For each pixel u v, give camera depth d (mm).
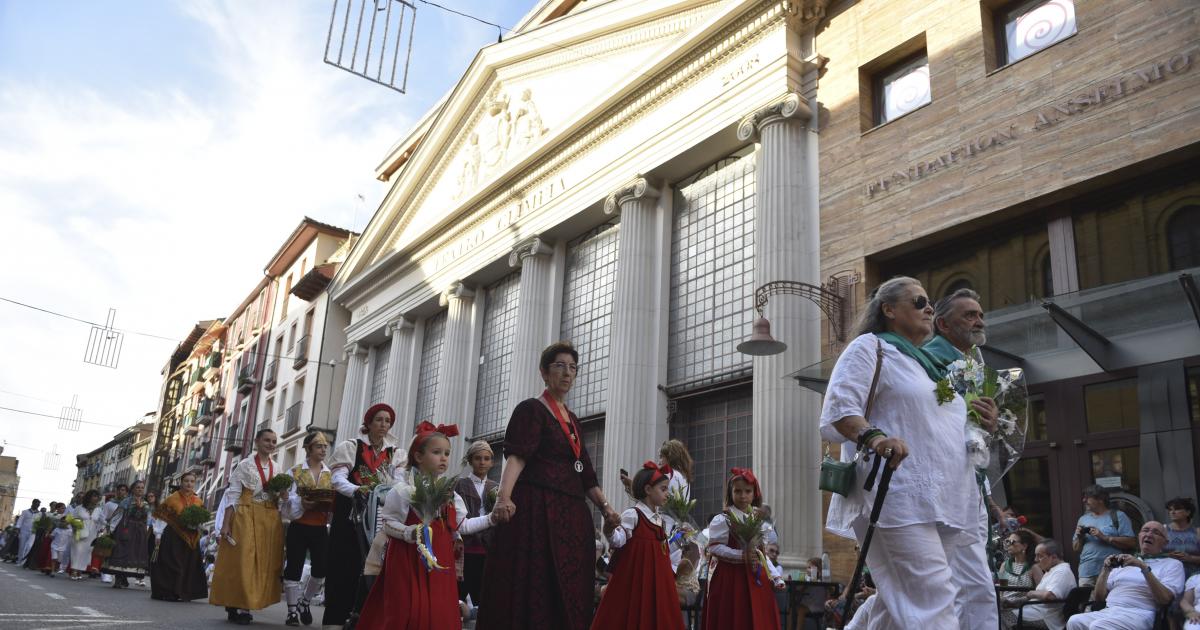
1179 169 10008
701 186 17094
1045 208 11195
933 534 3352
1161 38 10117
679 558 7137
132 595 11938
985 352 10391
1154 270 10039
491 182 22391
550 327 20172
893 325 3918
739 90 15500
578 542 4973
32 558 19203
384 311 28453
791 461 12680
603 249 19547
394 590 5387
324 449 8945
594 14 20125
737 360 15180
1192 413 9008
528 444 5043
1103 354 9789
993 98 11766
